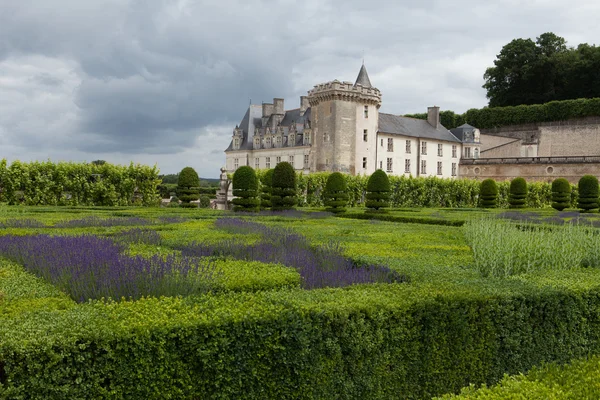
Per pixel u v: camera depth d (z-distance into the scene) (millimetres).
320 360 4832
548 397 3820
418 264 8977
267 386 4641
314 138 63031
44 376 3797
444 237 14250
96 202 32062
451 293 5809
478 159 74312
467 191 49812
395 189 44750
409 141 69188
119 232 13445
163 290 6449
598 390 4016
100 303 5094
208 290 6621
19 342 3822
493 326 5898
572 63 81750
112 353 4031
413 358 5340
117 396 4066
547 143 78250
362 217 26766
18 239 10898
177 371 4297
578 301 6535
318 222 19469
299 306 4945
